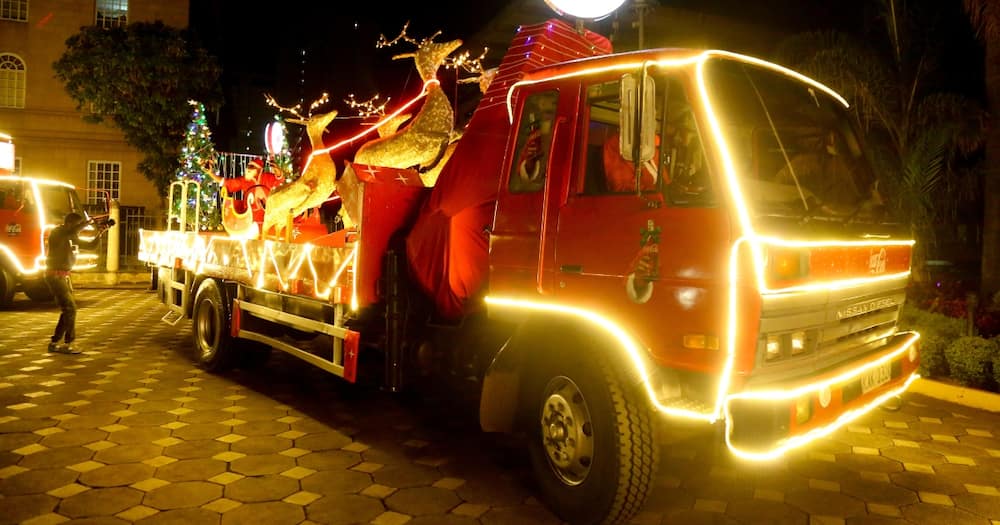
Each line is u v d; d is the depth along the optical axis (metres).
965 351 6.43
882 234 4.19
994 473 4.62
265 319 6.77
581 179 3.90
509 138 4.29
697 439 5.25
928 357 6.80
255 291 6.62
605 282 3.69
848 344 3.92
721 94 3.56
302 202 6.50
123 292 15.40
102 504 4.01
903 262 4.43
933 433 5.43
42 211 12.38
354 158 5.81
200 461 4.72
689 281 3.36
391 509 4.02
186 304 7.95
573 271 3.85
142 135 19.42
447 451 5.01
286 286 5.83
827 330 3.68
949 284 9.52
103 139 23.52
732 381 3.24
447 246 4.53
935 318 7.61
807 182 3.93
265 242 6.17
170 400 6.22
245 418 5.72
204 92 19.95
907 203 8.98
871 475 4.58
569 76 4.04
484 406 4.11
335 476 4.50
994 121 8.51
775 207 3.50
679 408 3.37
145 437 5.19
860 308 3.95
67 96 23.22
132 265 18.55
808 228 3.51
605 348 3.68
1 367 7.40
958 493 4.29
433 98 5.77
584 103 3.93
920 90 10.64
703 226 3.33
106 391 6.47
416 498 4.18
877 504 4.13
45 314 11.46
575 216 3.85
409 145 5.63
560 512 3.90
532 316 4.02
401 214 4.99
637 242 3.57
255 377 7.14
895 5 10.54
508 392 4.20
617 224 3.66
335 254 5.12
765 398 3.20
